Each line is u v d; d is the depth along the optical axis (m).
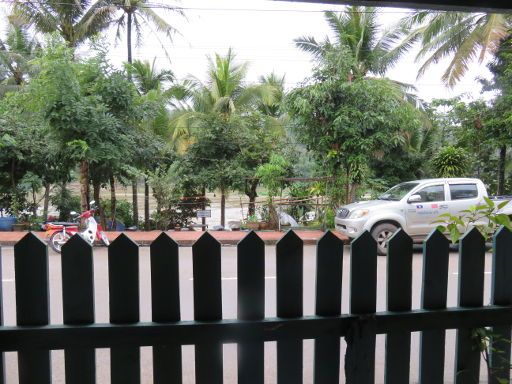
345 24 14.10
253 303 1.71
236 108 15.03
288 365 1.75
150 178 12.50
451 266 6.73
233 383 3.11
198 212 12.47
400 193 9.20
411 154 17.28
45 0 12.93
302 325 1.70
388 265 1.81
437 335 1.86
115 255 1.63
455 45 12.91
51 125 10.19
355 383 1.73
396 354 1.82
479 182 9.00
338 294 1.77
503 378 1.93
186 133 14.54
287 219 12.20
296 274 1.73
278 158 12.04
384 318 1.76
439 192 8.87
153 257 1.66
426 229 8.70
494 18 11.29
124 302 1.64
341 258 1.77
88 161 10.41
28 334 1.56
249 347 1.71
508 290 1.90
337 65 10.75
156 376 1.68
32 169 12.28
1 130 11.52
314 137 11.22
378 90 10.54
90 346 1.59
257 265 1.71
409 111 11.38
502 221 1.86
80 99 10.18
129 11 13.89
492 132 12.95
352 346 1.73
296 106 10.73
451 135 15.96
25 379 1.61
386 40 14.02
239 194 13.64
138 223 13.62
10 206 12.62
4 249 9.12
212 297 1.69
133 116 11.43
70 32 13.66
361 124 10.62
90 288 1.62
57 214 14.30
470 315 1.83
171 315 1.67
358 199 11.79
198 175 12.98
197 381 1.69
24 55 15.23
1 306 1.63
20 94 11.23
